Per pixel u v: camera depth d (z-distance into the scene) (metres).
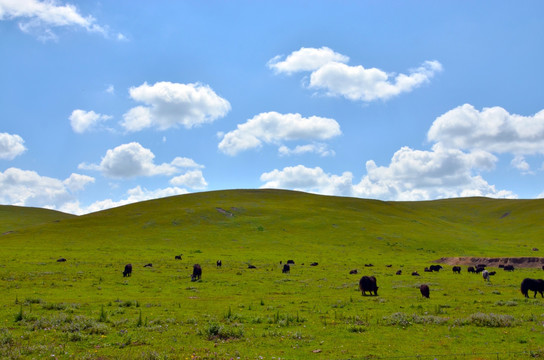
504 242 110.56
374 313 22.05
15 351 13.29
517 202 195.00
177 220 114.69
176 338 15.85
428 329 17.88
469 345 15.20
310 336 16.34
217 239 96.88
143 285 35.00
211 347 14.67
